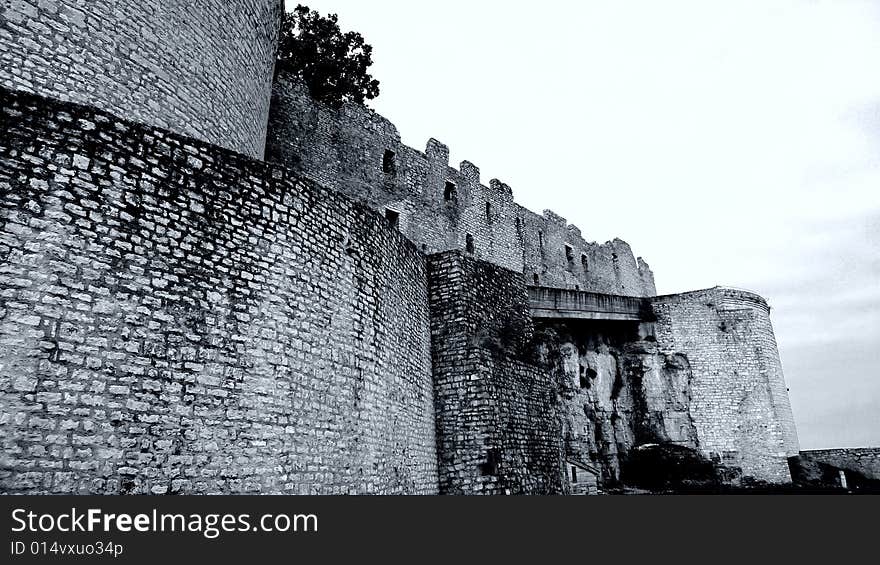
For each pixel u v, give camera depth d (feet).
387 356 37.06
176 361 22.57
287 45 84.02
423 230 83.25
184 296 23.50
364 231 36.60
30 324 19.03
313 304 29.89
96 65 29.84
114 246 21.74
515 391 48.34
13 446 17.89
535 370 52.90
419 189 84.94
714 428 87.86
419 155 86.99
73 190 21.07
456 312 47.03
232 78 38.88
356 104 78.28
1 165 19.62
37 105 20.98
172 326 22.80
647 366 90.68
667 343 93.30
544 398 52.70
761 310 96.22
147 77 32.27
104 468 19.69
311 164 69.26
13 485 17.70
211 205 25.57
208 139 36.01
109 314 21.01
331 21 87.35
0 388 17.99
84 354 20.03
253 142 41.65
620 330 95.04
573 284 119.03
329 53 87.20
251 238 26.94
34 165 20.36
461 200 93.09
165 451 21.40
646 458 83.05
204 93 36.04
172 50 34.04
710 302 94.07
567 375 80.59
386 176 79.77
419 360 43.14
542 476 47.85
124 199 22.45
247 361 25.26
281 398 26.45
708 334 92.79
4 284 18.79
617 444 83.82
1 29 26.61
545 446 49.96
